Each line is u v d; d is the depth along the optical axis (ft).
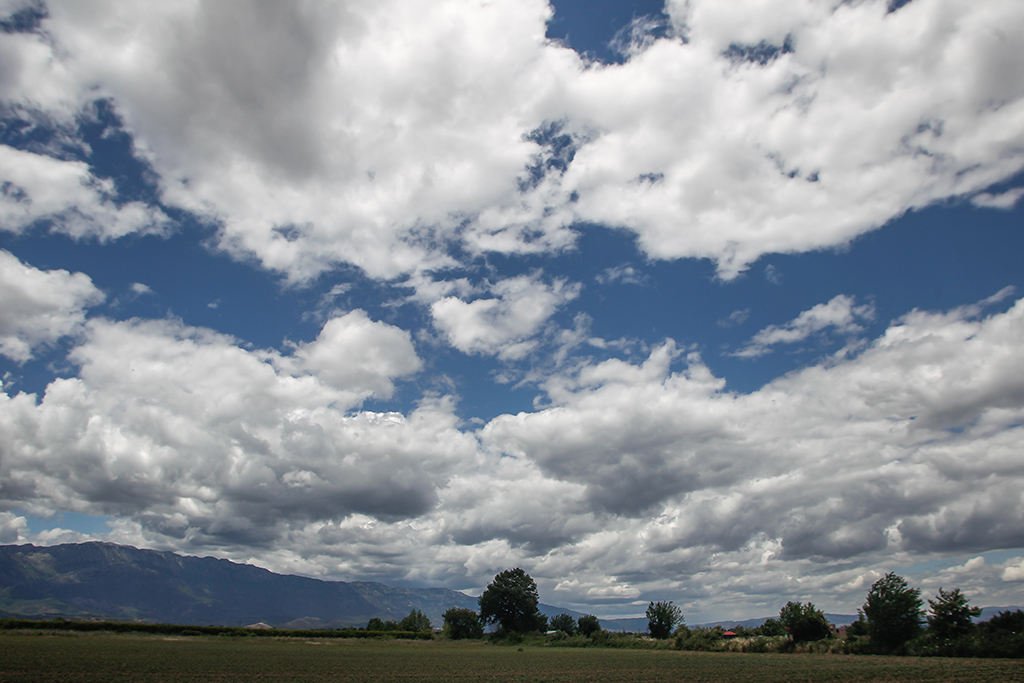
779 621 311.47
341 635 402.93
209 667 156.04
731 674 148.46
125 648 216.13
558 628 441.68
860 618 242.37
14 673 121.60
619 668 175.52
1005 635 186.19
